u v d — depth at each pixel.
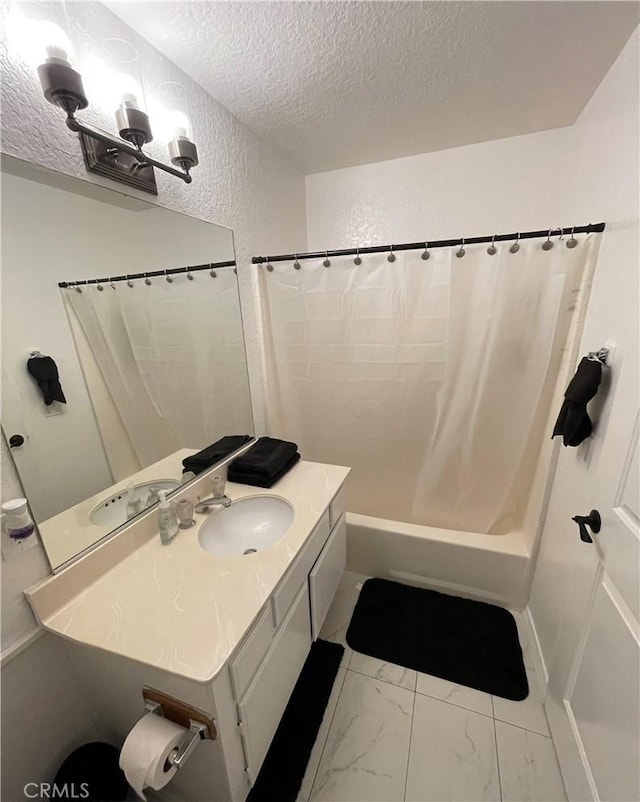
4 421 0.79
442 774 1.12
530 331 1.47
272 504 1.40
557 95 1.46
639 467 0.78
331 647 1.54
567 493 1.27
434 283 1.54
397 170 2.08
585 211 1.48
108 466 1.06
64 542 0.92
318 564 1.28
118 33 0.99
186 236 1.31
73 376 0.95
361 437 1.92
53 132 0.86
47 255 0.87
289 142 1.80
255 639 0.88
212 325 1.49
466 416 1.69
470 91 1.42
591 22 1.06
